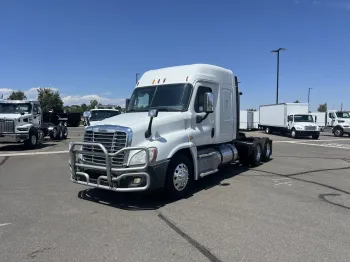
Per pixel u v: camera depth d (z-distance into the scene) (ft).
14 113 55.98
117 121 21.42
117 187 19.51
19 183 27.30
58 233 15.78
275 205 20.61
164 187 21.35
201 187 25.70
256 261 12.78
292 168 35.37
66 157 44.50
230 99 30.04
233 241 14.76
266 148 40.42
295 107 99.30
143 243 14.56
